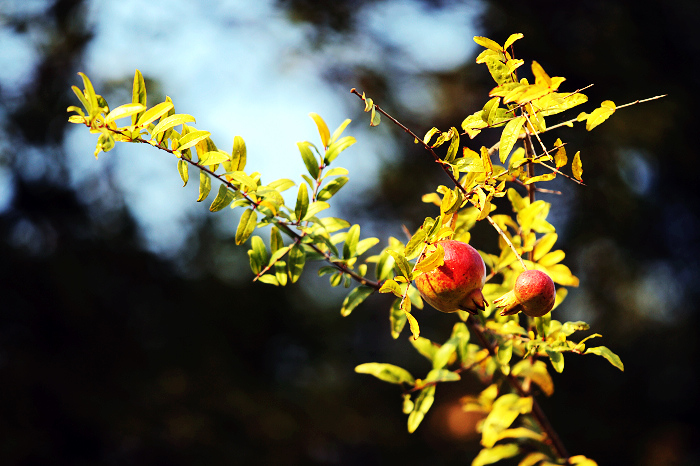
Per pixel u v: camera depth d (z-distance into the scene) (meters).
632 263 3.56
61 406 3.12
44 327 3.34
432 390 1.23
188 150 1.12
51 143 3.46
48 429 3.07
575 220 3.49
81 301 3.37
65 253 3.44
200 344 3.63
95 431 3.10
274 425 3.46
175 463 3.10
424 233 1.05
